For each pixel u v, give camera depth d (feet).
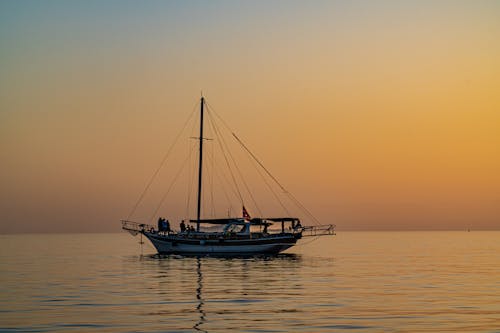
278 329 121.49
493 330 120.78
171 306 152.87
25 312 142.92
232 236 365.40
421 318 134.51
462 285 204.54
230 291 185.78
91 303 158.51
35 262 339.77
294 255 403.13
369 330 120.57
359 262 331.16
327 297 170.50
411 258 378.94
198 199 390.21
